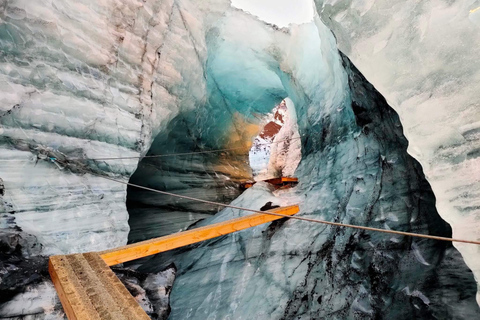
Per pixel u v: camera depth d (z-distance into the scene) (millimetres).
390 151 4344
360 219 4348
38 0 3729
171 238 2791
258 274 4902
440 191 2217
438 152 2230
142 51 5363
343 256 4219
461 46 2119
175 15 6195
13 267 2889
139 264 6270
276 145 16047
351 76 4715
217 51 9016
